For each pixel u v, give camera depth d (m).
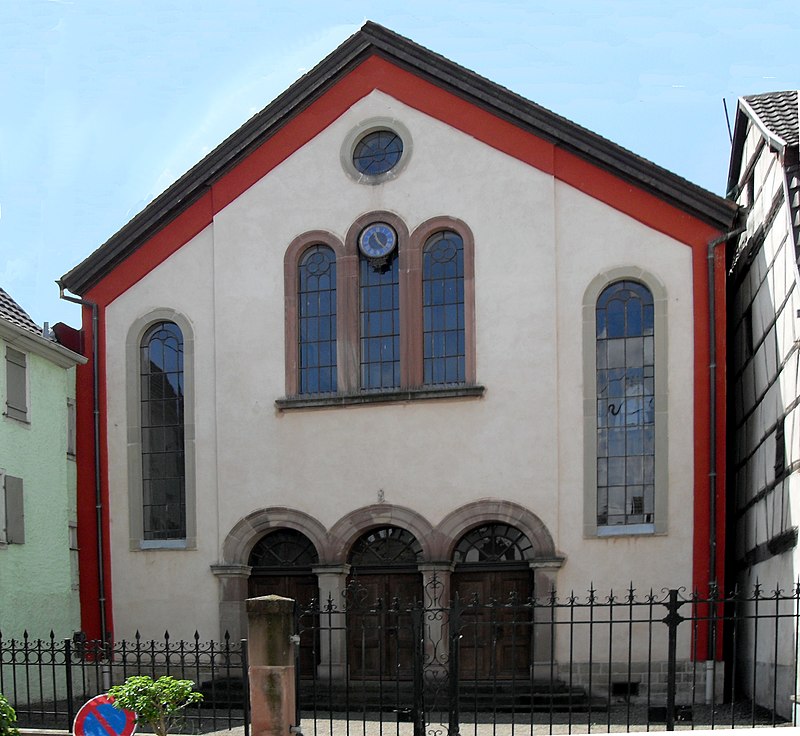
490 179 17.80
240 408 18.53
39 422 17.94
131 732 10.46
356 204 18.39
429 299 18.00
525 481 17.09
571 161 17.53
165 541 18.70
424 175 18.11
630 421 16.94
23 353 17.56
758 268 16.44
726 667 16.94
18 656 16.55
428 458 17.53
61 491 18.52
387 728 13.93
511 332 17.44
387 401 17.75
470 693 16.14
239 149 18.97
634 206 17.19
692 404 16.62
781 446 14.34
